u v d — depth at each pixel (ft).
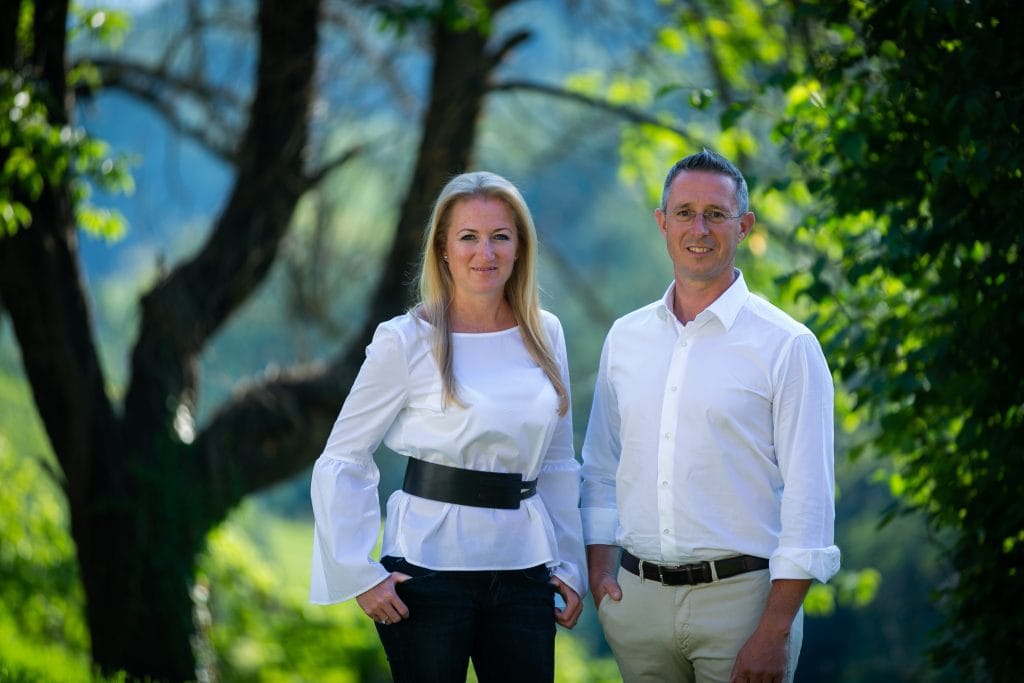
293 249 71.77
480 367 25.90
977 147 31.91
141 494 57.31
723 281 25.88
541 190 102.89
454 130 62.44
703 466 25.39
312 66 61.41
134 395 59.11
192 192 68.54
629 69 71.00
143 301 60.70
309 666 99.19
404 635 25.04
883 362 38.17
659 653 26.40
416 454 25.90
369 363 25.76
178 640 58.08
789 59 58.29
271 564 119.75
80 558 57.41
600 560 27.50
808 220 39.01
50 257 52.13
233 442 62.80
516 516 25.76
